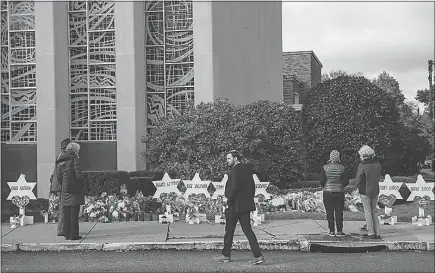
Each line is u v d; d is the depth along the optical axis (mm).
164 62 19266
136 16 18891
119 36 18766
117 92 18719
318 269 8969
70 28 19312
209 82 18562
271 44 24031
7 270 9000
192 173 15523
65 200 11125
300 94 36875
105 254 10359
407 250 10688
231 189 9203
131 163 18500
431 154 31828
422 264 9383
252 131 15891
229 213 9398
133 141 18531
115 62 19031
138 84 18812
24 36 19203
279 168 16578
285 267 9117
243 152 15438
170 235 11555
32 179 18844
